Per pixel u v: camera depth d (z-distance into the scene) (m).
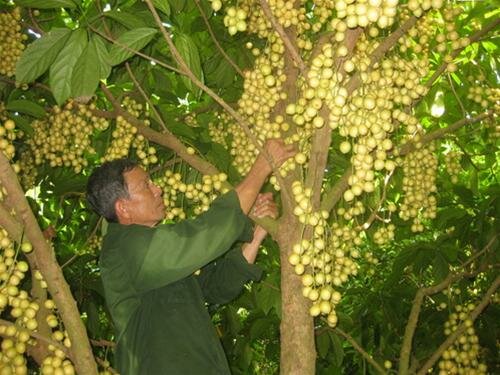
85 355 1.82
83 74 2.17
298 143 2.68
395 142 3.59
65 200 5.30
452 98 4.68
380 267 6.05
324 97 2.20
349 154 4.24
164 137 3.29
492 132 4.21
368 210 3.86
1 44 3.88
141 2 3.51
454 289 4.54
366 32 2.82
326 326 4.02
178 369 2.32
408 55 3.68
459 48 2.83
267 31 3.14
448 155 4.37
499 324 4.62
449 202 4.75
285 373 2.15
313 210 2.29
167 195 3.46
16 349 2.11
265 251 5.02
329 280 2.24
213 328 2.57
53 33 2.12
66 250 5.45
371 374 4.81
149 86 4.47
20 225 1.92
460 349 3.65
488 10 4.29
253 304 4.90
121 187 2.67
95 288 4.55
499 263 4.05
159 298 2.45
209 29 3.44
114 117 3.98
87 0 4.28
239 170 3.67
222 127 4.47
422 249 4.21
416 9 2.26
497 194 4.04
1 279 2.12
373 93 2.32
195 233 2.26
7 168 1.78
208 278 3.08
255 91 2.97
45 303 2.26
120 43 2.19
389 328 4.84
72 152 4.15
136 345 2.40
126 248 2.34
